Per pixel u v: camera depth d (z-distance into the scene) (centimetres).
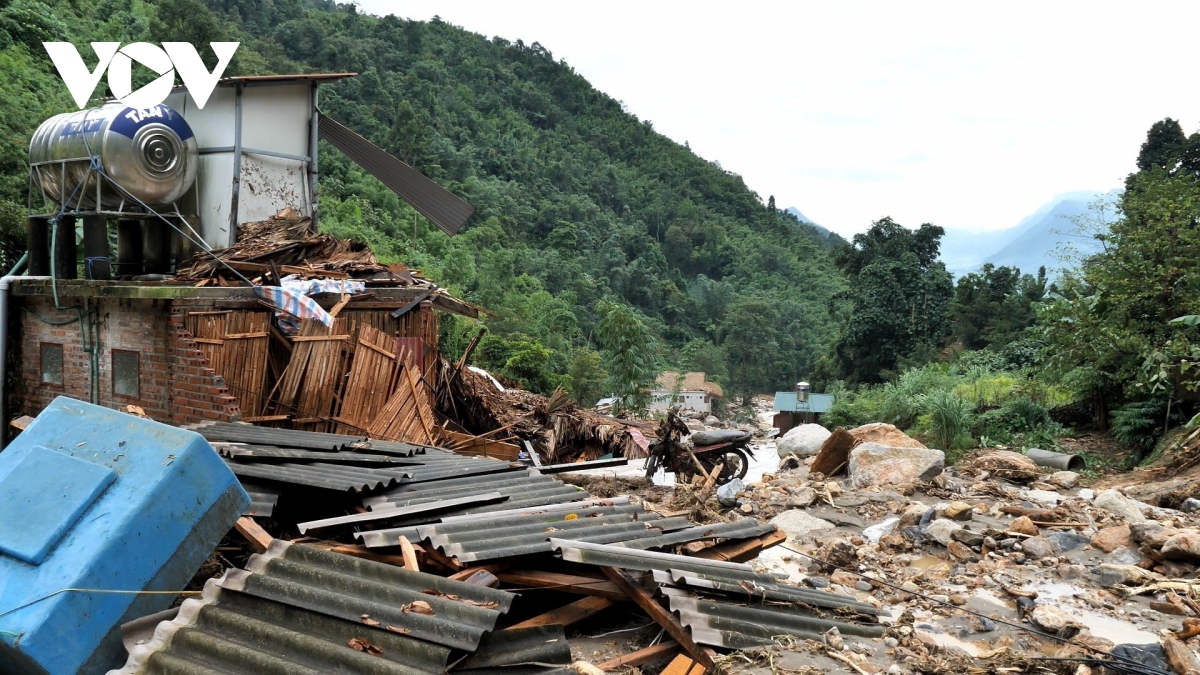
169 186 1080
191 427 800
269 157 1190
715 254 12256
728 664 395
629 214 11950
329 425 986
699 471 1040
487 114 12412
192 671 330
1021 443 1432
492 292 4522
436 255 4728
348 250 1184
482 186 8175
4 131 1961
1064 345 1541
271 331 999
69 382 1073
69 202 1055
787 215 17988
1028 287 4456
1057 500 867
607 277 8481
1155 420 1316
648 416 2569
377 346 1009
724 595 469
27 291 1083
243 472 575
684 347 7544
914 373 2088
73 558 345
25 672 338
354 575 406
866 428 1120
